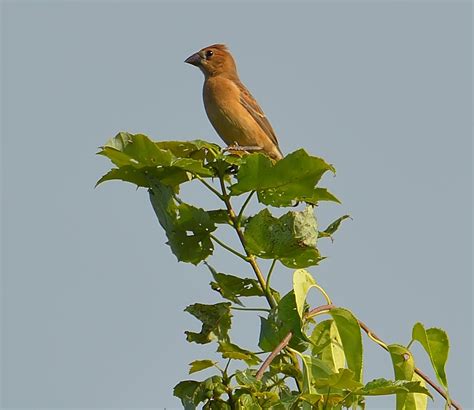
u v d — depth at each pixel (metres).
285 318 7.42
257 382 7.02
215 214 8.19
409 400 7.68
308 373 7.11
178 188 8.38
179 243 8.25
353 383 6.84
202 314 8.09
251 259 8.08
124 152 7.91
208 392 7.05
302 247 7.77
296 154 7.61
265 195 8.02
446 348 7.66
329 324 7.67
